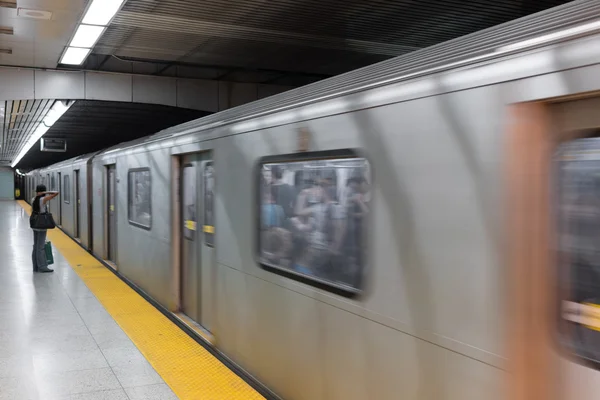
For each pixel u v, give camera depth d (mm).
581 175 1926
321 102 3262
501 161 2084
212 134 4902
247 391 4020
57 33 7027
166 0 6270
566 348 1997
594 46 1780
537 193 2033
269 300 3930
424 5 6656
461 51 2396
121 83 11148
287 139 3637
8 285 8094
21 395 3969
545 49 1946
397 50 9047
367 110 2836
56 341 5270
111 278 8773
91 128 18281
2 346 5117
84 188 12836
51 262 9391
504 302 2072
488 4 6672
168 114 14617
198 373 4402
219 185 4766
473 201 2205
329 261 3197
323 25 7469
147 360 4719
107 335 5473
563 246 1996
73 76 10688
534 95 1967
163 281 6480
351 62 10227
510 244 2049
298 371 3559
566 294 1993
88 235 12320
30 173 37625
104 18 6191
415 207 2504
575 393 1967
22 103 12016
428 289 2432
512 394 2035
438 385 2379
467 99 2236
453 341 2297
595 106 1866
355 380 2959
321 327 3285
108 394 3984
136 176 7828
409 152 2543
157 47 8797
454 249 2295
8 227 18469
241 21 7250
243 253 4332
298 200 3527
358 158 2914
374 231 2775
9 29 6863
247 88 12219
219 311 4836
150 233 7055
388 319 2682
